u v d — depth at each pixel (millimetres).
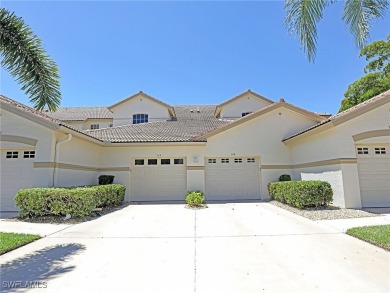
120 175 16375
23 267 5258
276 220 9672
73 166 13289
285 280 4535
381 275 4664
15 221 9734
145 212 11930
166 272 4945
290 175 16109
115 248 6461
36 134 11797
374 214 10367
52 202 9961
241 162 16641
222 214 11141
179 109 27078
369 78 21516
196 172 16234
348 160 11695
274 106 16453
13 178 11906
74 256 5895
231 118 22734
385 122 12023
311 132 13258
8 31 7117
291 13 7797
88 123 27406
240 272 4910
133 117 22938
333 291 4109
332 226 8531
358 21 7402
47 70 7582
